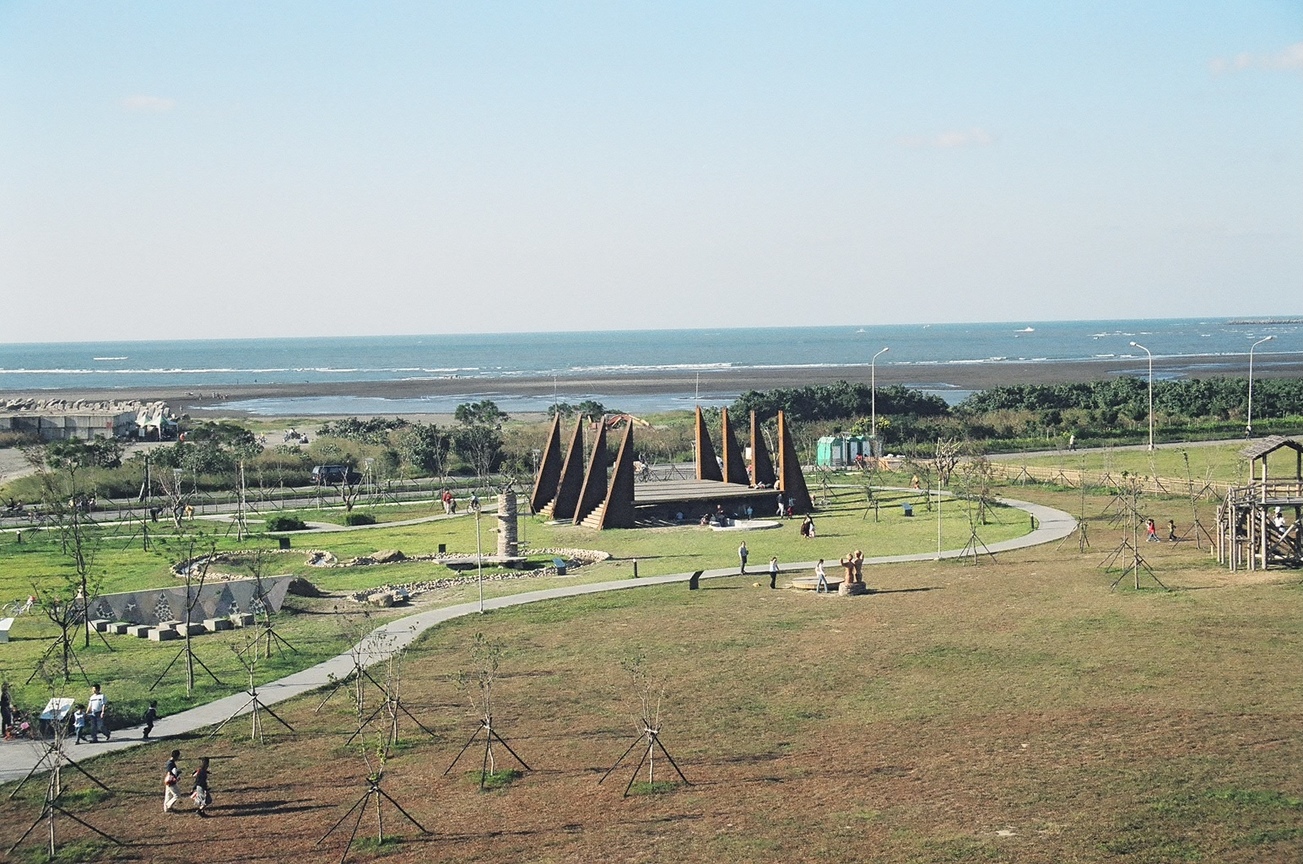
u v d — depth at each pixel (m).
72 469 89.06
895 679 45.97
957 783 34.69
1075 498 97.31
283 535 86.81
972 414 155.00
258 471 117.12
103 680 48.62
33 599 62.81
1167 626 52.09
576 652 51.69
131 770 38.44
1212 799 32.38
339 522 94.00
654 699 44.06
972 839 30.62
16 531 90.06
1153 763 35.34
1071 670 45.94
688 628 55.62
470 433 129.75
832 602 60.62
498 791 35.72
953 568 69.12
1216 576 62.75
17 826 33.94
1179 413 150.62
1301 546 65.19
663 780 36.00
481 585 63.38
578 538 84.44
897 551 75.69
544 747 39.50
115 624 57.91
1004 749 37.38
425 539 85.25
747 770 36.66
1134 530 74.75
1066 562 69.31
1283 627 50.94
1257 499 65.62
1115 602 57.47
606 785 35.81
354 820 33.72
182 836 33.00
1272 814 31.20
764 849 30.66
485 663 48.59
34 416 159.88
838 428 141.88
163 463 114.62
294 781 37.09
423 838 32.34
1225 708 40.22
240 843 32.41
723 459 101.62
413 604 62.72
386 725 41.66
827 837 31.22
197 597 58.66
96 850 32.16
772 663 48.94
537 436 137.50
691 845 31.08
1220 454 117.69
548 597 63.50
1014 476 108.62
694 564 73.00
